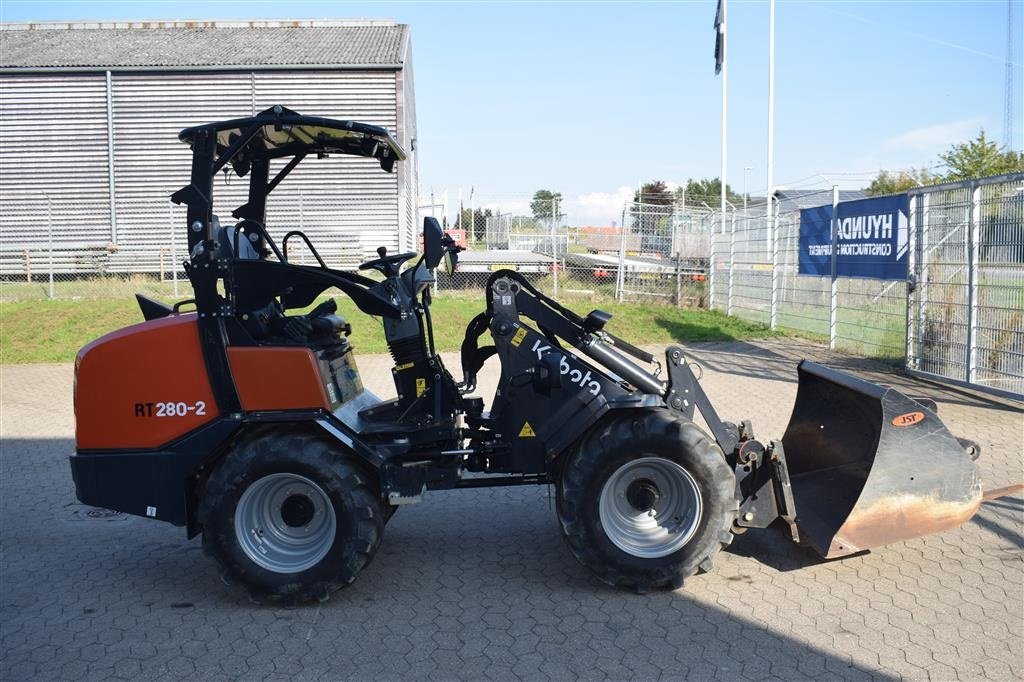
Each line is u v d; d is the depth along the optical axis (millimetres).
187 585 5539
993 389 9781
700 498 5031
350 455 5129
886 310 12961
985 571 5344
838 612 4832
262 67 22438
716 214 18438
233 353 5090
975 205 9961
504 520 6609
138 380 5121
